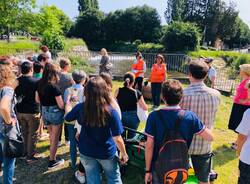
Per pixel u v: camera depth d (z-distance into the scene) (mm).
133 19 61438
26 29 31156
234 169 5285
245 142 3197
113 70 15320
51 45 21984
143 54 17359
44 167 5027
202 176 3594
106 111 2963
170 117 2773
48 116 4645
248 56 26062
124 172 4668
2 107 3477
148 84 9984
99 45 63562
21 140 3857
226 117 8594
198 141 3393
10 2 28453
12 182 4262
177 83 2832
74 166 4898
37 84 4777
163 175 2711
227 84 13477
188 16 70188
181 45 32719
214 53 31797
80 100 4359
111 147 3115
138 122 4828
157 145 2818
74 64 15328
